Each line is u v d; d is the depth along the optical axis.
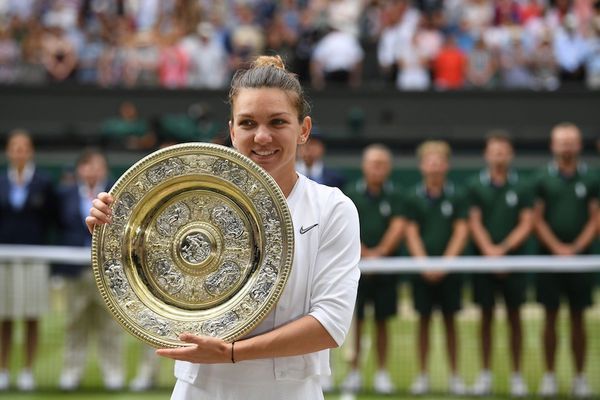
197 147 4.33
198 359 4.26
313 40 23.80
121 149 21.38
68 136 22.03
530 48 23.62
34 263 12.23
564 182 12.56
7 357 12.40
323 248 4.55
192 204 4.42
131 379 12.99
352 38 23.84
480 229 12.64
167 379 12.91
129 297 4.38
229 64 23.78
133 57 23.69
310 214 4.57
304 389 4.60
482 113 22.58
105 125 21.89
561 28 23.50
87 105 22.98
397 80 23.39
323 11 24.75
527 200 12.59
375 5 25.11
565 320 15.12
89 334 12.68
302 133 4.73
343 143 22.02
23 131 22.75
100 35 24.34
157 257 4.43
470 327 15.45
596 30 23.39
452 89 22.61
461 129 22.52
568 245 12.54
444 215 12.72
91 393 12.24
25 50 24.03
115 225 4.38
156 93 22.80
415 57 23.33
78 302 12.46
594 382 12.68
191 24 24.50
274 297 4.27
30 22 24.75
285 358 4.52
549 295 12.23
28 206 12.91
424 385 12.34
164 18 24.67
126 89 22.89
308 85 23.27
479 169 20.95
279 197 4.29
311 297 4.53
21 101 23.05
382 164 12.60
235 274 4.37
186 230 4.41
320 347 4.42
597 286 14.50
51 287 12.49
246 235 4.37
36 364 13.45
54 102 23.03
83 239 12.98
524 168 21.16
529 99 22.53
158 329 4.34
